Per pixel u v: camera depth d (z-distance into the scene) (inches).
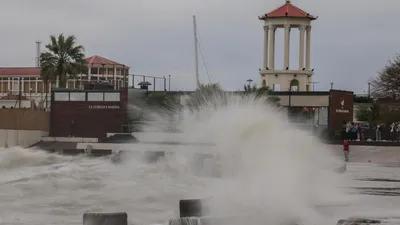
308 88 4923.7
